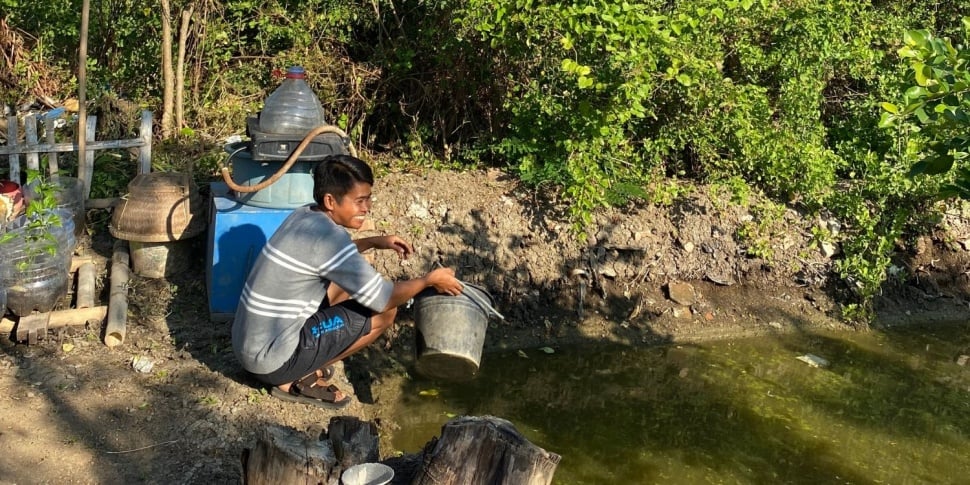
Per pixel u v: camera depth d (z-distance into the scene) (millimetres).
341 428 3260
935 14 8344
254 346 3916
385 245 4383
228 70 7355
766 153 6535
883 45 7832
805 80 6770
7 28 7457
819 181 6633
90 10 7332
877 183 6762
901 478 4633
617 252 6406
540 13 5719
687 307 6371
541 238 6309
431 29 6660
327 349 4008
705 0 6000
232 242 4758
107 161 6324
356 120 7156
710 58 6391
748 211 6715
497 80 6773
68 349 4500
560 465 4551
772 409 5309
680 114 6504
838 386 5645
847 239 6770
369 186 3891
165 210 5145
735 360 5910
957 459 4863
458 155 7074
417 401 5074
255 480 3092
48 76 7430
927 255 7094
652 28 5562
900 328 6551
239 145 5016
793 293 6656
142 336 4699
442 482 2949
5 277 4520
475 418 3043
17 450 3658
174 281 5293
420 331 4082
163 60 6715
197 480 3594
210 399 4145
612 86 5809
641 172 6664
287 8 7320
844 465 4730
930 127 3398
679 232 6566
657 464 4629
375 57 7047
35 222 4516
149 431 3883
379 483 2844
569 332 6031
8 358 4375
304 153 4699
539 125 6391
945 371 5949
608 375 5613
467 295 4082
